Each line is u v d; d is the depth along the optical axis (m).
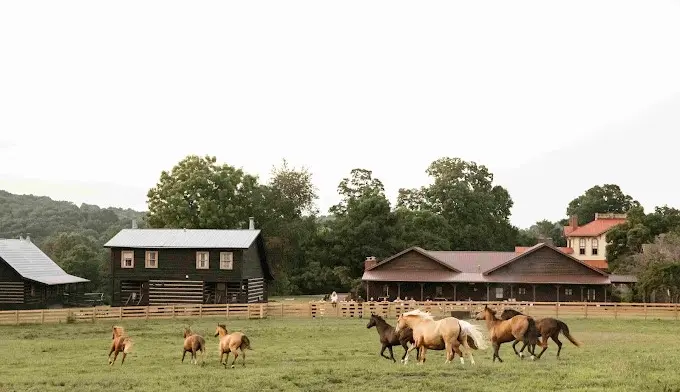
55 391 23.16
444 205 119.25
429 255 76.81
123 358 30.69
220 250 66.94
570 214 160.38
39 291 70.25
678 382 21.64
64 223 196.62
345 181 112.69
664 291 70.25
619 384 21.56
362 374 24.62
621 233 89.56
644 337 42.28
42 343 40.62
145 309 57.31
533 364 26.36
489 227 121.62
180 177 95.94
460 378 23.36
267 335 43.91
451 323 26.23
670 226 87.75
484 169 125.75
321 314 59.00
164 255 67.31
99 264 100.94
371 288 77.56
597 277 73.94
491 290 76.31
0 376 27.42
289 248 99.25
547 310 59.47
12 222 193.12
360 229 100.44
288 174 110.25
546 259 75.12
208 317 57.72
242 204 97.88
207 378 24.80
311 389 22.19
